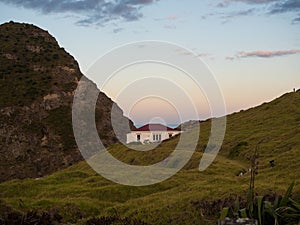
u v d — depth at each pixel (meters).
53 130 98.19
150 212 18.16
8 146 93.06
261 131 44.84
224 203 16.80
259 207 13.86
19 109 102.12
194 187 22.64
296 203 14.30
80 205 21.38
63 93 110.81
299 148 31.89
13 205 20.95
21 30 139.25
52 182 32.38
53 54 128.38
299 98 55.50
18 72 116.00
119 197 24.91
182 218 16.78
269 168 27.52
